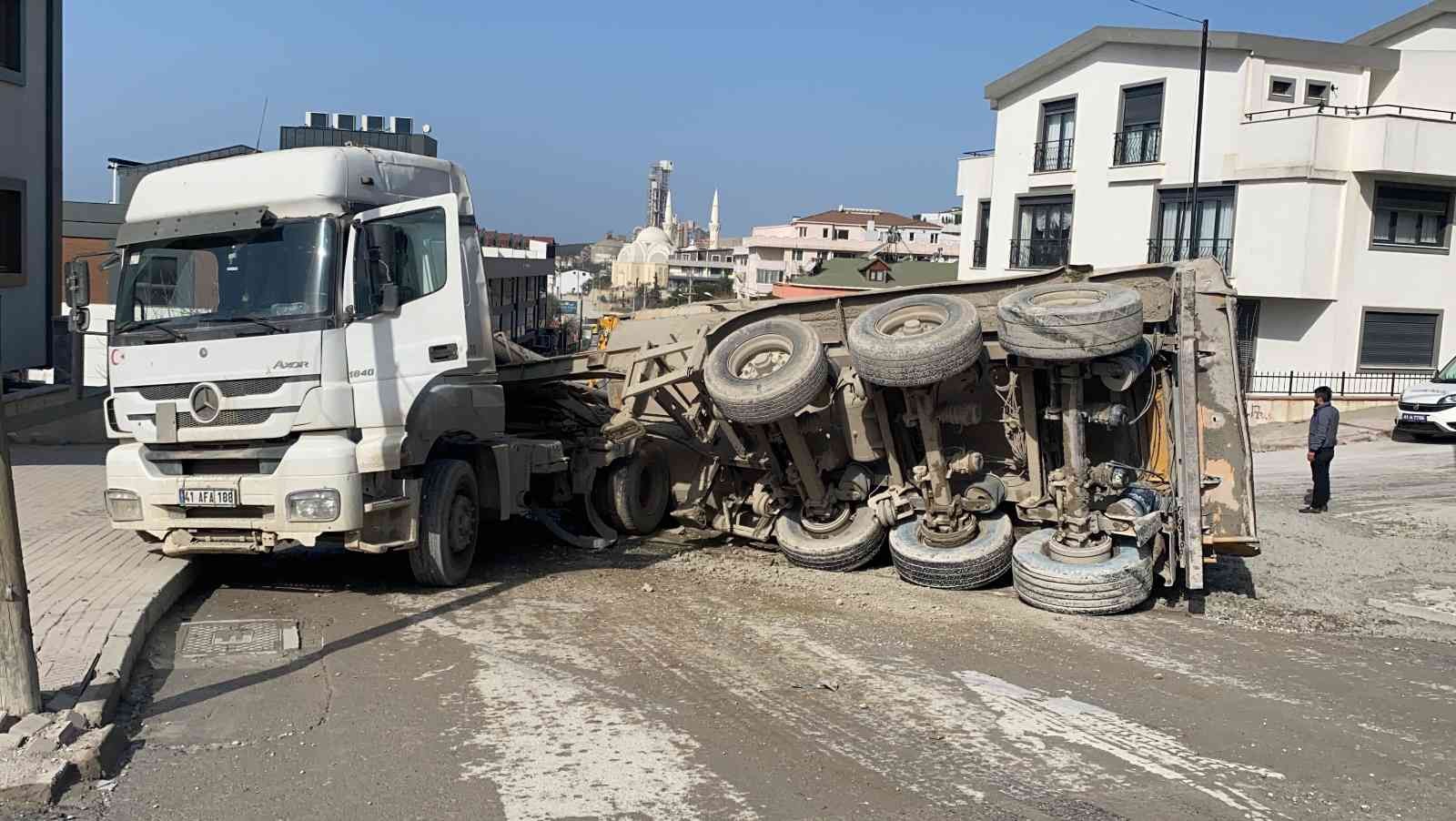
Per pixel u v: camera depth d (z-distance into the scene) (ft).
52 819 15.92
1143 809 16.85
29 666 18.33
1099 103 111.45
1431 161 92.07
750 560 35.83
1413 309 97.14
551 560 35.53
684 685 22.39
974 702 21.70
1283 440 80.79
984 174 134.62
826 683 22.68
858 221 360.28
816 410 33.30
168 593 27.45
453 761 18.31
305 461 27.22
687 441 37.58
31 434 56.70
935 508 32.14
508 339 40.14
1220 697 22.44
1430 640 27.66
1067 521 29.99
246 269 28.35
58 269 65.46
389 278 28.35
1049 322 28.37
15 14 60.85
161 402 28.14
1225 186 100.07
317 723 20.03
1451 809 17.15
